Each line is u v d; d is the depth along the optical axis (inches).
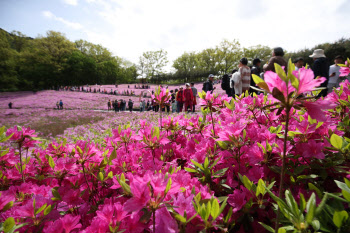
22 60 2672.2
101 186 48.9
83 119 638.5
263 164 42.3
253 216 36.5
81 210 43.7
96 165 48.9
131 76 3747.5
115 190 48.1
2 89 2358.5
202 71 2770.7
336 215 23.5
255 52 2507.4
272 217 36.9
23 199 46.6
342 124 48.5
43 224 36.3
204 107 64.7
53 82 2819.9
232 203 35.1
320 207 21.1
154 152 62.6
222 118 77.2
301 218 23.7
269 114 61.5
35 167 62.6
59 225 32.4
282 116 60.7
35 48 2753.4
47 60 2696.9
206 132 64.5
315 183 38.8
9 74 2447.1
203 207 26.2
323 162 39.3
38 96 1742.1
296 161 41.4
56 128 481.7
